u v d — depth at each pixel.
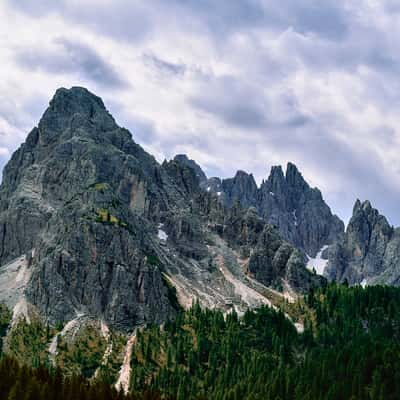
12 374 178.75
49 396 173.62
